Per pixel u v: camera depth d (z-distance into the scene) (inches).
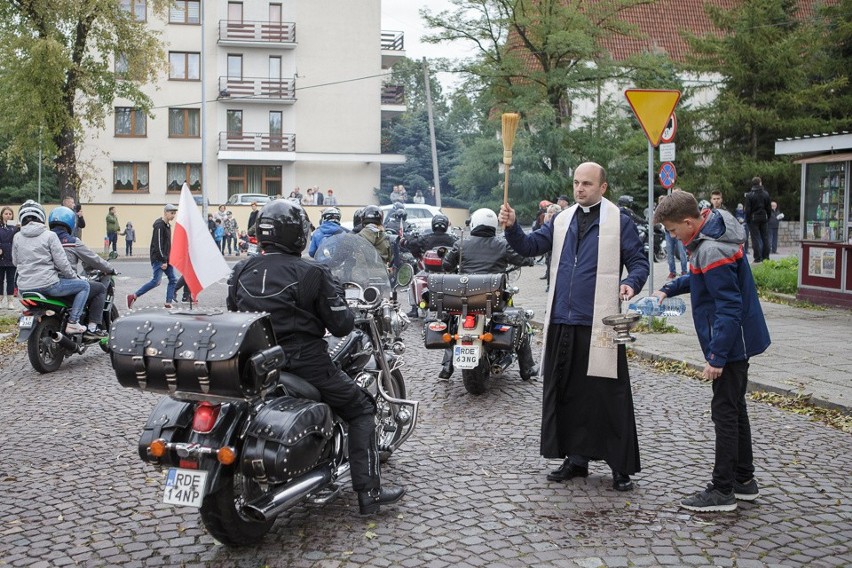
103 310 425.4
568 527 194.2
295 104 1973.4
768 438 268.5
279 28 1936.5
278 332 186.9
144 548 185.9
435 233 548.1
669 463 242.2
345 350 211.8
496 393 339.0
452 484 225.1
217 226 1339.8
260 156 1923.0
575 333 223.8
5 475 238.2
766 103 1539.1
